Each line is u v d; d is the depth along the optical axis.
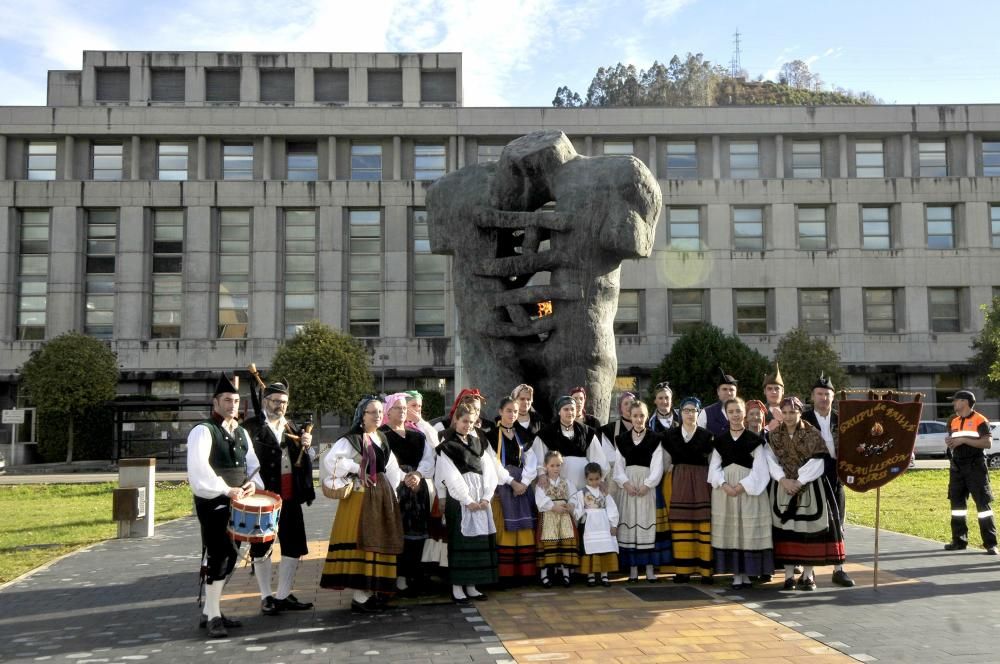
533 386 10.25
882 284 42.62
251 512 6.64
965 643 5.94
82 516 15.95
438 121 43.50
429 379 42.44
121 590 8.54
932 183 43.12
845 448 7.71
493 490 7.75
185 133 42.94
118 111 42.66
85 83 44.66
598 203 9.81
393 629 6.62
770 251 42.78
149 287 42.22
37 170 43.16
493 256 10.40
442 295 43.31
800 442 7.77
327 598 7.99
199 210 42.19
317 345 35.75
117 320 41.62
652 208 10.03
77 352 36.09
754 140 44.41
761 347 42.38
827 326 43.00
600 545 8.05
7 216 41.66
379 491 7.24
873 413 7.68
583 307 9.79
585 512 8.12
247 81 45.19
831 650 5.79
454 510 7.68
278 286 42.28
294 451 7.63
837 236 42.81
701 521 8.11
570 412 8.27
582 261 9.83
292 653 5.97
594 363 9.81
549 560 8.05
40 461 38.72
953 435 10.07
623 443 8.32
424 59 46.22
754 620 6.68
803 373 36.38
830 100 96.75
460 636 6.34
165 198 42.16
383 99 46.31
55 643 6.38
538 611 7.12
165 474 29.66
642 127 43.47
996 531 11.00
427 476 7.72
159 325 42.38
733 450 7.87
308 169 44.09
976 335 41.94
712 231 42.88
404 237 42.78
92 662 5.84
